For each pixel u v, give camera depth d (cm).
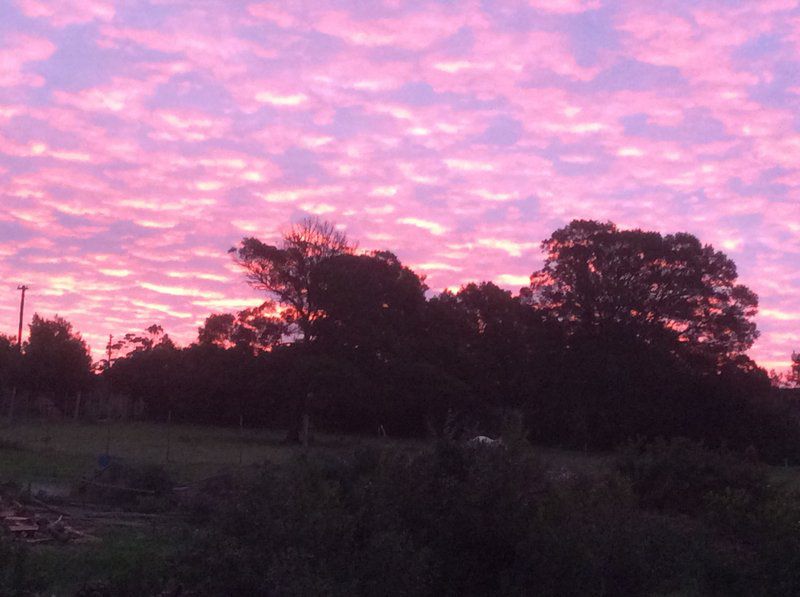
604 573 973
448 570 958
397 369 5719
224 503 924
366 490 986
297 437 5303
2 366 7131
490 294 6669
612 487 1331
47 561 1125
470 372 6378
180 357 7038
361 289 5806
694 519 1499
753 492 1600
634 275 6156
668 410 5812
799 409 6338
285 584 750
